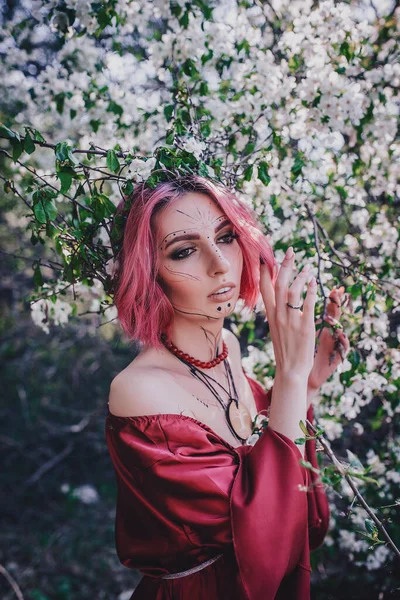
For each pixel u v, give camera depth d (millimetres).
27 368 4543
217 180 1381
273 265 1361
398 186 1751
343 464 1279
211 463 1210
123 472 1275
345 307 1643
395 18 1866
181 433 1220
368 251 1750
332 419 1744
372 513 1207
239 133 1680
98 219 1358
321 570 2375
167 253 1269
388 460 1862
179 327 1360
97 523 3578
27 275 4105
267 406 1606
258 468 1192
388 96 1719
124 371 1312
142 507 1242
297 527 1184
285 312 1287
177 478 1180
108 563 3219
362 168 1798
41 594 2973
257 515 1149
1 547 3375
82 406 4383
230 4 1815
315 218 1624
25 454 4023
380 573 2254
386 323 1636
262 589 1152
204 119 1680
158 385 1271
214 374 1409
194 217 1259
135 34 2207
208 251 1258
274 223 1609
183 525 1203
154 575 1316
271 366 1795
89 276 1485
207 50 1712
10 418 4406
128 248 1285
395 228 1675
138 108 1808
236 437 1374
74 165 1348
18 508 3760
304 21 1655
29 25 2070
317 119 1604
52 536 3416
